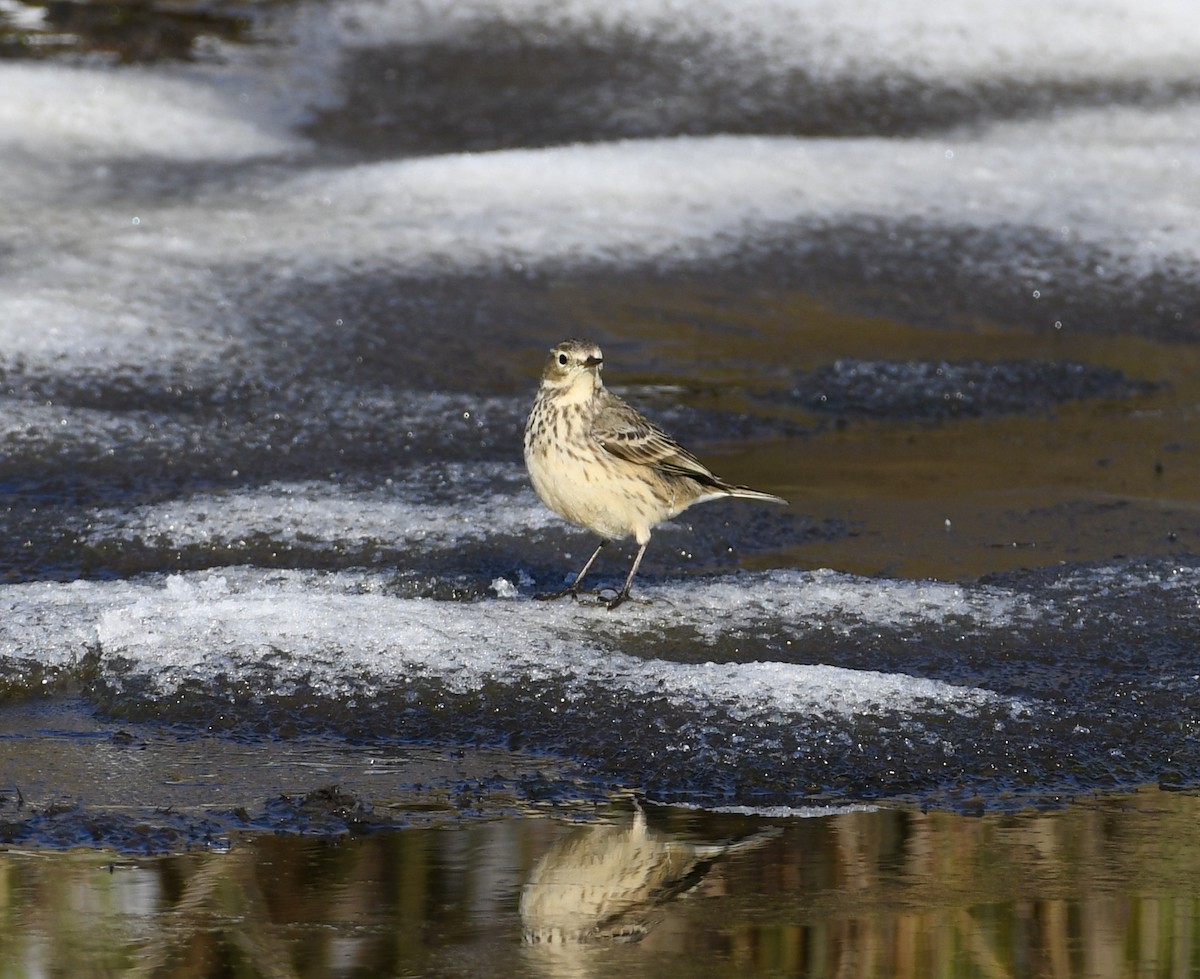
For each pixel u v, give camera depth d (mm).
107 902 7449
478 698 9812
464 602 11391
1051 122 27016
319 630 10562
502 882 7688
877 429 16922
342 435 15742
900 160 24562
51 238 20375
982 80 28906
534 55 29328
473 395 17031
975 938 7137
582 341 11047
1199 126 26703
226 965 6824
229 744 9383
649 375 17953
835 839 8250
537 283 20094
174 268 19609
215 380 16844
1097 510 14297
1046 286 20734
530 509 13703
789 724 9461
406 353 18047
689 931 7215
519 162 23891
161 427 15641
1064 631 11148
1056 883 7738
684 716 9547
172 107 26281
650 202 22703
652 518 11383
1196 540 13477
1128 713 9875
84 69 27609
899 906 7449
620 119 26938
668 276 20578
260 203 22359
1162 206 23031
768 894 7586
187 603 10883
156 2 31594
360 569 12320
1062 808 8703
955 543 13375
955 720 9586
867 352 18891
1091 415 17516
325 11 31203
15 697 9992
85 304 18250
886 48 29969
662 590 11688
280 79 28188
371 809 8539
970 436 16719
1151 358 19109
